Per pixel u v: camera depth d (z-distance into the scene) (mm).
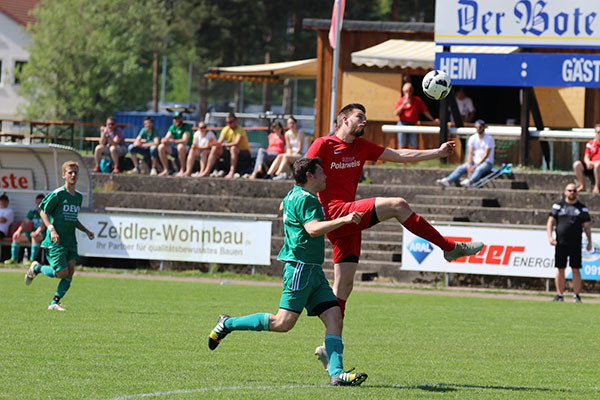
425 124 55531
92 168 59344
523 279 41406
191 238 44844
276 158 52750
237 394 14359
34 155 48156
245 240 44188
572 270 36906
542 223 44500
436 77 19297
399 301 34562
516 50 54531
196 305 30312
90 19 129875
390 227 46062
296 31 129125
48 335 21562
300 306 15523
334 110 53812
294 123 53156
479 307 33000
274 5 127750
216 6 126750
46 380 15484
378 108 58969
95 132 129250
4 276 40000
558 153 50781
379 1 134500
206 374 16547
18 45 140750
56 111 125875
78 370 16625
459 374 17516
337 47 53594
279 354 19922
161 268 45438
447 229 41281
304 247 15469
